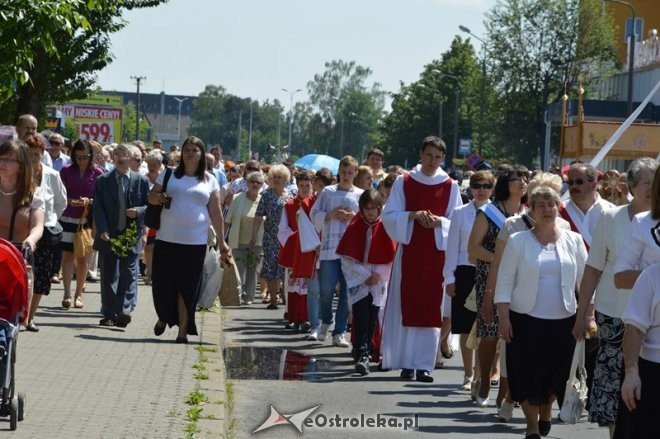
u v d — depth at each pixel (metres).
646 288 8.62
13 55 18.33
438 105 119.81
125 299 18.41
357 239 16.80
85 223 20.34
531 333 12.06
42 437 10.25
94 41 38.34
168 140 199.00
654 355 8.62
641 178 11.16
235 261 25.45
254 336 20.30
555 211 12.09
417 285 16.50
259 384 15.52
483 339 14.12
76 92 39.66
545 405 12.52
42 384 12.88
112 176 18.64
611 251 11.39
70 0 18.50
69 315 19.42
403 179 16.86
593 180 14.41
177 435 10.62
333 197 19.14
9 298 10.90
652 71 83.06
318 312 20.17
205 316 20.70
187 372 14.25
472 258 14.34
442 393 15.41
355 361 16.92
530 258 12.07
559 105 79.62
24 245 12.38
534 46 97.38
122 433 10.60
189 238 17.00
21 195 12.84
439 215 16.77
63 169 20.50
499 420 13.52
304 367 17.09
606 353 11.49
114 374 13.80
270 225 24.48
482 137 94.81
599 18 96.62
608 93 98.62
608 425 11.62
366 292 16.84
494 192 14.50
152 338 17.31
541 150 95.94
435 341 16.55
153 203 17.05
